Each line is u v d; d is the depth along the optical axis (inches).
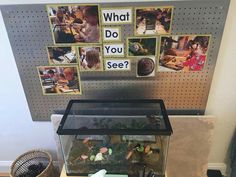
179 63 52.2
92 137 47.1
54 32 49.9
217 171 70.2
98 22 48.3
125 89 56.6
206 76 53.8
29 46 51.9
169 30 48.6
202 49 50.4
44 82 56.5
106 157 47.4
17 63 54.2
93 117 51.5
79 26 49.0
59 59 53.2
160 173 47.5
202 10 46.1
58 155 65.9
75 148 48.4
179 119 58.2
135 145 47.3
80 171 48.8
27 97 59.3
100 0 46.3
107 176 46.5
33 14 48.2
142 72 53.9
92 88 56.8
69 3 46.8
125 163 47.4
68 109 52.7
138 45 50.6
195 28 48.1
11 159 72.6
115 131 44.9
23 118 64.4
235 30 49.2
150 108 53.3
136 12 46.9
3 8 47.6
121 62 52.9
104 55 52.1
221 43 50.8
